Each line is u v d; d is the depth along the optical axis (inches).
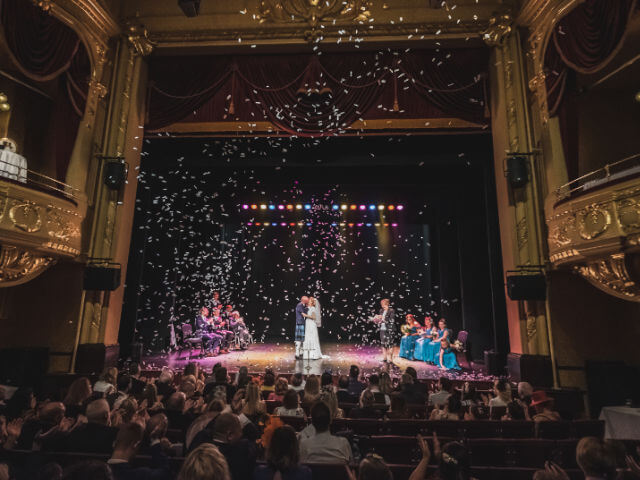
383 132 360.5
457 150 393.1
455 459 71.3
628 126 288.8
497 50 321.1
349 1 340.2
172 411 141.5
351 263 686.5
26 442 117.4
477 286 435.2
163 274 452.4
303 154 417.1
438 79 337.4
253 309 674.8
